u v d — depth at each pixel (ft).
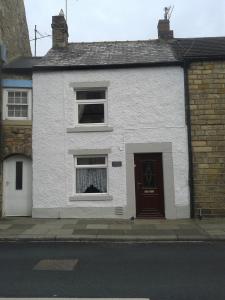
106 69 51.60
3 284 23.12
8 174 52.11
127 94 51.13
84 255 31.09
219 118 50.26
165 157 50.19
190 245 35.53
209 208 49.42
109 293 21.35
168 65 51.24
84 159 51.72
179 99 50.85
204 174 49.70
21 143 51.57
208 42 57.36
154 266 27.37
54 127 51.34
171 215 49.55
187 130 50.31
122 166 50.39
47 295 20.98
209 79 50.83
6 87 52.19
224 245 35.45
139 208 50.34
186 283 23.25
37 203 50.60
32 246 35.17
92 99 52.31
